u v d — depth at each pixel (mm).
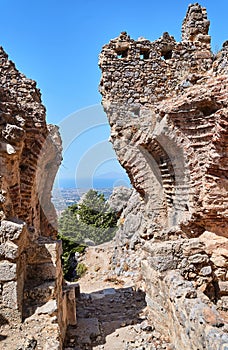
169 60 8469
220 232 6656
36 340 4395
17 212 5902
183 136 6965
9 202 5328
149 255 6340
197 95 6441
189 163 6840
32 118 6906
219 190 6434
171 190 8023
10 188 5688
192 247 6000
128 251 11484
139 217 11891
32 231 6125
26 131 6828
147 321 6172
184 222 7070
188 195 7078
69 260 13297
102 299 8078
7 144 5496
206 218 6652
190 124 6781
